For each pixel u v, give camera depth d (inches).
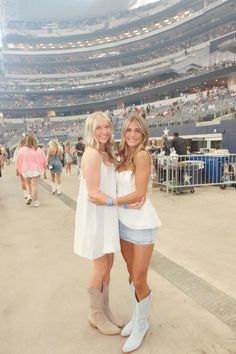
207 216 250.2
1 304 118.9
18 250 179.0
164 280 136.6
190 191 370.0
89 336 99.7
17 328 103.7
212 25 1776.6
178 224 226.5
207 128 717.3
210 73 1552.7
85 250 91.5
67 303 119.3
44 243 191.0
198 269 147.9
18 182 509.7
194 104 941.2
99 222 91.8
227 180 394.9
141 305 94.3
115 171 95.8
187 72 1930.4
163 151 448.1
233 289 127.6
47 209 289.7
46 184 470.0
